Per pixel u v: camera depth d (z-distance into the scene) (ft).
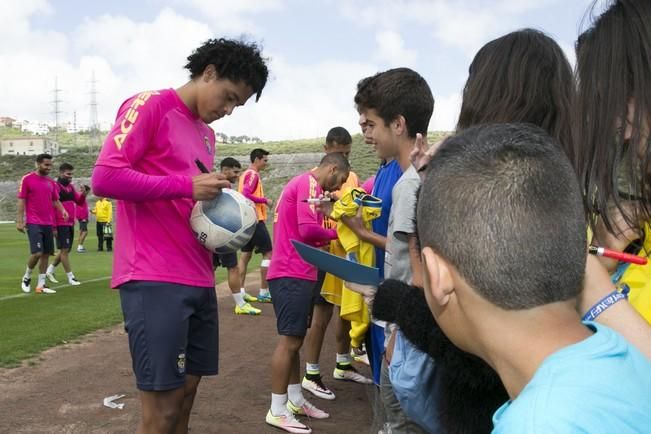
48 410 15.10
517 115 5.66
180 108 9.92
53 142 407.44
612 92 5.01
